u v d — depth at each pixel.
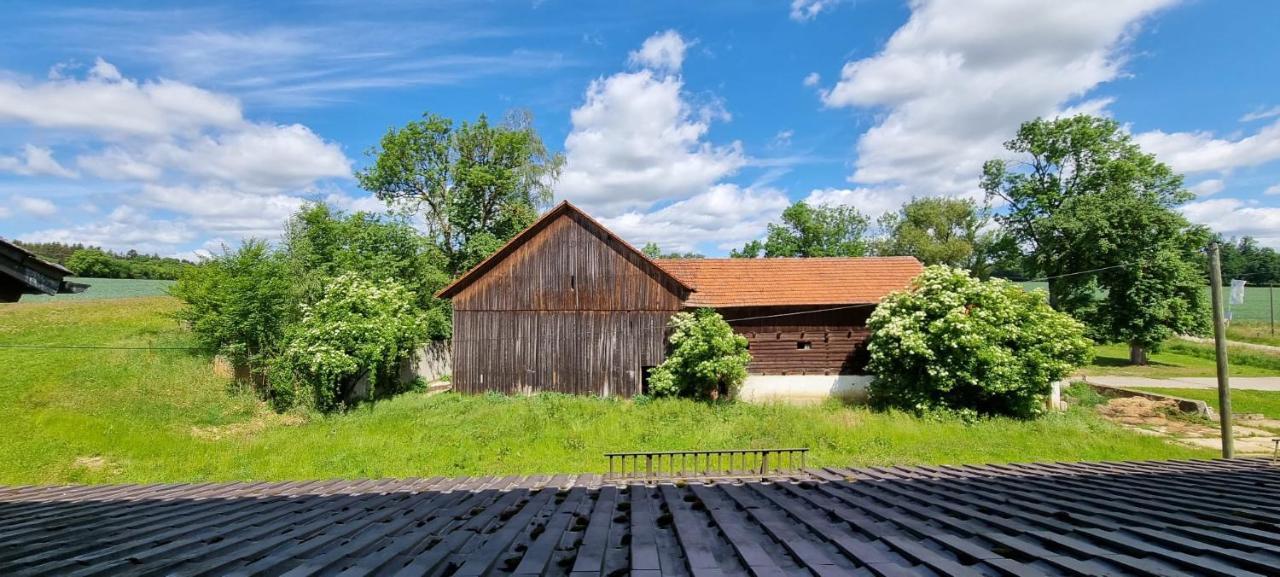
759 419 18.33
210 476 13.54
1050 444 15.72
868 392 22.19
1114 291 31.95
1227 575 2.63
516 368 22.95
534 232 23.16
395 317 23.36
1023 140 35.94
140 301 40.44
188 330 27.83
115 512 5.40
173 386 21.23
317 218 29.67
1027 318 20.27
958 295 19.97
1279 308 59.69
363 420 18.88
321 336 20.77
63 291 5.14
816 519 4.46
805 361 22.95
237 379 22.61
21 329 29.61
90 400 19.45
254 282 22.28
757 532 4.07
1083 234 31.03
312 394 20.73
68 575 2.75
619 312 22.91
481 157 33.53
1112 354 39.44
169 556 3.30
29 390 19.98
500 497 6.46
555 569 3.28
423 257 30.16
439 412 19.66
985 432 17.08
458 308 23.05
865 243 54.44
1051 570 2.87
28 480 13.30
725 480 7.89
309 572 2.87
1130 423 19.69
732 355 20.98
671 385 21.30
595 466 14.02
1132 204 30.36
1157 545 3.32
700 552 3.40
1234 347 36.97
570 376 22.88
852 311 22.97
